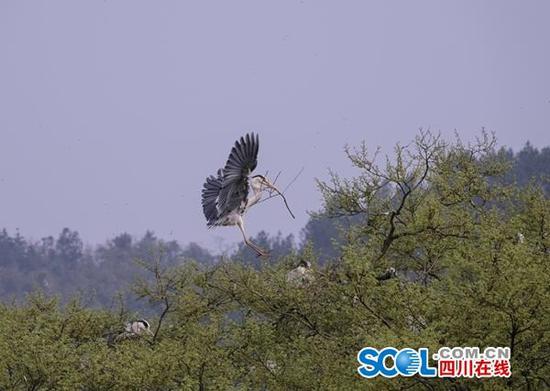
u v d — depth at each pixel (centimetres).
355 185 2641
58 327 2747
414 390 1936
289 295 2391
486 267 1975
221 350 2392
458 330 1967
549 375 1980
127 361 2403
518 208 2669
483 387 1914
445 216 2559
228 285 2531
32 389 2455
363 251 2292
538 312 1941
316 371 2175
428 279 2512
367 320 2131
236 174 2241
